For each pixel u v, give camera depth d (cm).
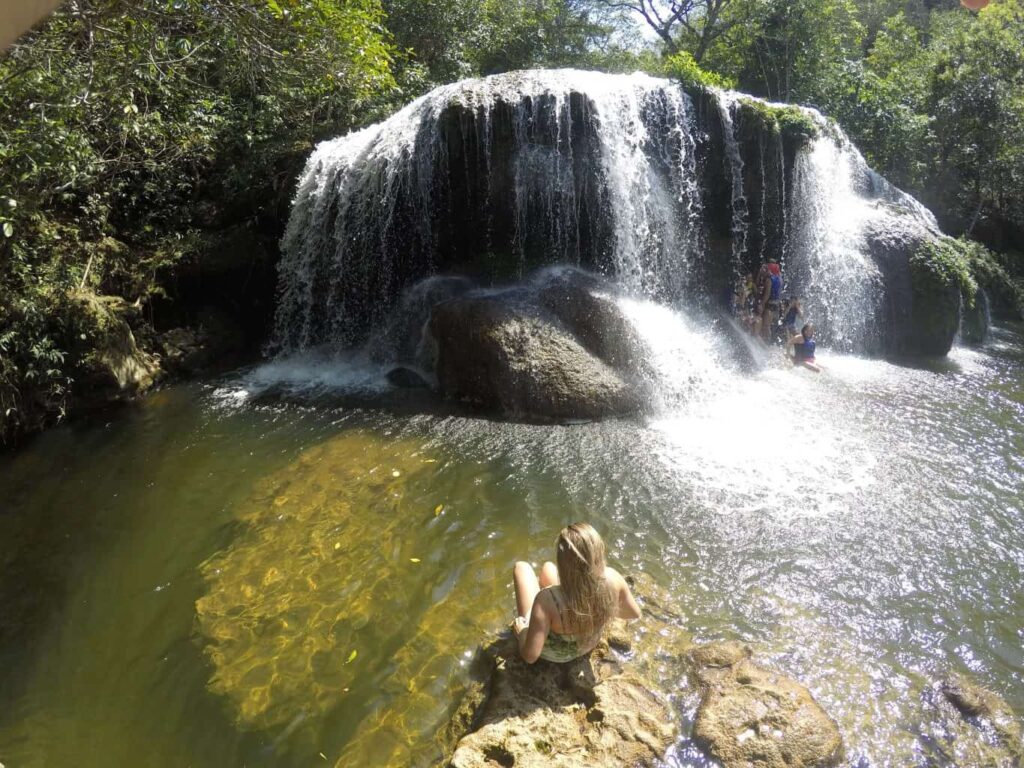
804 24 1748
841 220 1171
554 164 995
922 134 1728
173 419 860
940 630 454
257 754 375
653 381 849
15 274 851
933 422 792
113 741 395
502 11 1942
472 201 1032
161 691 426
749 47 1883
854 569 516
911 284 1084
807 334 993
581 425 783
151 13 674
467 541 558
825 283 1127
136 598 518
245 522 604
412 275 1107
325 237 1107
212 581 525
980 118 1664
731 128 1038
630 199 1020
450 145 995
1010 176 1772
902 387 916
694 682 399
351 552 550
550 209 1022
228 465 722
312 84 870
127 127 870
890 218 1170
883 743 362
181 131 1102
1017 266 1777
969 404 855
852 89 1789
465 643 443
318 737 381
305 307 1134
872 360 1055
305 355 1095
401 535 571
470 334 856
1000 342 1228
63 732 403
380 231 1070
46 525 630
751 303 1063
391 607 483
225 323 1130
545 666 402
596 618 389
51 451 783
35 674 450
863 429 769
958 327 1099
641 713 369
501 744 348
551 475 666
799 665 418
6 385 796
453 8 1645
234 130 1223
